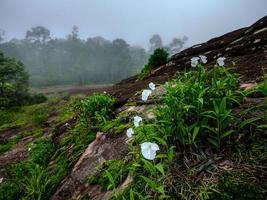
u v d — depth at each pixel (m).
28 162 5.06
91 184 2.86
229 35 10.30
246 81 3.29
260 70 3.57
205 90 2.07
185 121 2.20
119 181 2.49
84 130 4.80
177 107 2.13
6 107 19.97
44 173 3.98
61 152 4.68
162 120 2.13
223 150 1.99
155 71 9.03
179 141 2.17
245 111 2.10
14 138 8.52
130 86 7.53
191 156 2.05
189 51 9.54
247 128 2.06
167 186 1.89
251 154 1.86
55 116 10.28
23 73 33.94
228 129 2.10
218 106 2.18
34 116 11.70
